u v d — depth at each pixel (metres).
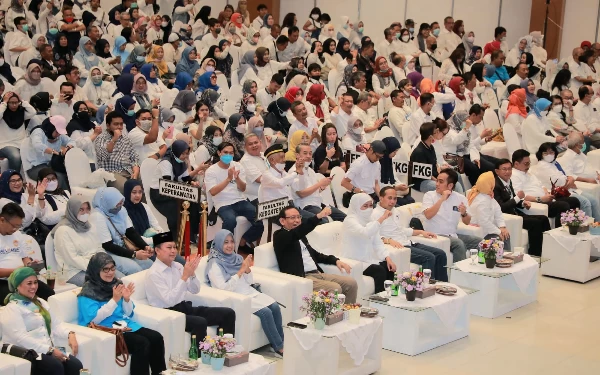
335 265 8.09
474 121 12.30
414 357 7.43
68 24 13.30
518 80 16.08
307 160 9.45
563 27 19.80
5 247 7.08
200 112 10.63
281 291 7.27
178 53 15.05
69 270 7.31
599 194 12.08
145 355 6.19
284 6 20.61
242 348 6.11
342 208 10.09
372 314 6.99
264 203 8.25
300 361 6.60
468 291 8.02
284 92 13.88
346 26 18.08
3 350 5.68
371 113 13.19
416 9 20.00
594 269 10.16
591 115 15.41
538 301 9.26
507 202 10.67
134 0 16.28
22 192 8.31
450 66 16.61
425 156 10.90
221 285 7.08
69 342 5.83
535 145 13.33
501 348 7.78
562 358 7.62
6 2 14.26
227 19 16.97
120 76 11.52
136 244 7.83
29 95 11.30
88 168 9.40
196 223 9.32
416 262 8.94
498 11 19.94
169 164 9.12
